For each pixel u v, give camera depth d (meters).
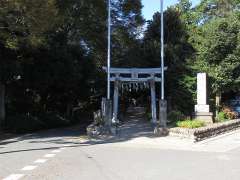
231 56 35.00
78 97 47.88
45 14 27.25
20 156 18.03
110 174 13.70
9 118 35.75
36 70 36.28
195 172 14.15
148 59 40.94
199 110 30.91
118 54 48.78
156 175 13.57
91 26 45.12
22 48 32.06
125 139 25.41
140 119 40.66
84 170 14.44
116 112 34.53
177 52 40.41
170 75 39.22
